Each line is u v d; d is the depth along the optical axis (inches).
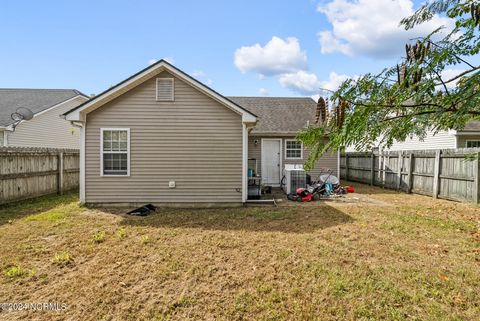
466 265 149.2
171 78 303.1
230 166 309.0
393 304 114.7
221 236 199.2
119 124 301.4
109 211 281.6
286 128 486.9
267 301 117.7
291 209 291.3
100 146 300.5
